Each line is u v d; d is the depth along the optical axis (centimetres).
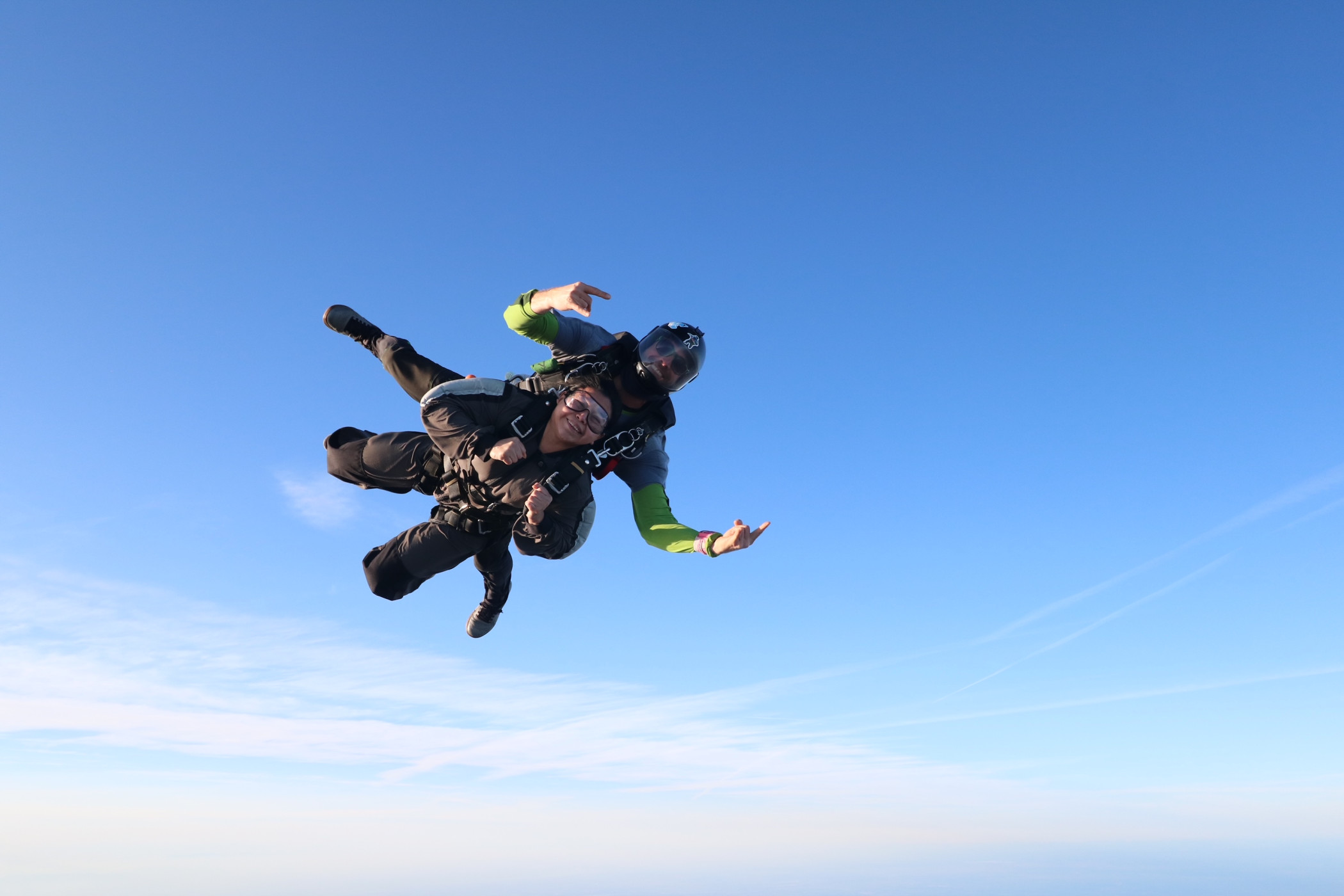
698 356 396
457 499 398
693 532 396
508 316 387
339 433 430
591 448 394
